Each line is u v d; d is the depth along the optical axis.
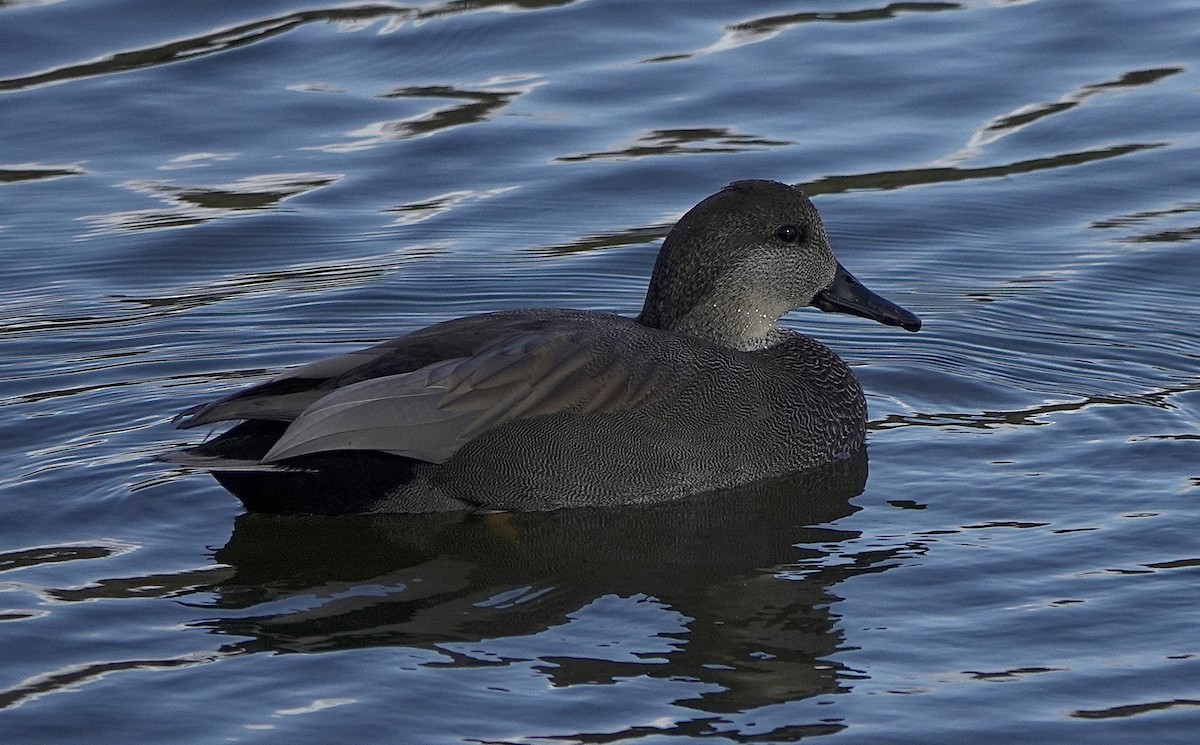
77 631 9.85
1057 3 20.56
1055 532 11.11
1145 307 15.45
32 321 15.15
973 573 10.53
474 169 17.77
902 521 11.47
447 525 11.66
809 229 13.35
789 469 12.55
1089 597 10.15
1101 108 18.45
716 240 13.10
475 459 11.67
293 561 10.98
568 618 10.07
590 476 11.85
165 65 19.38
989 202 17.19
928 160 17.77
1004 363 14.57
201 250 16.45
